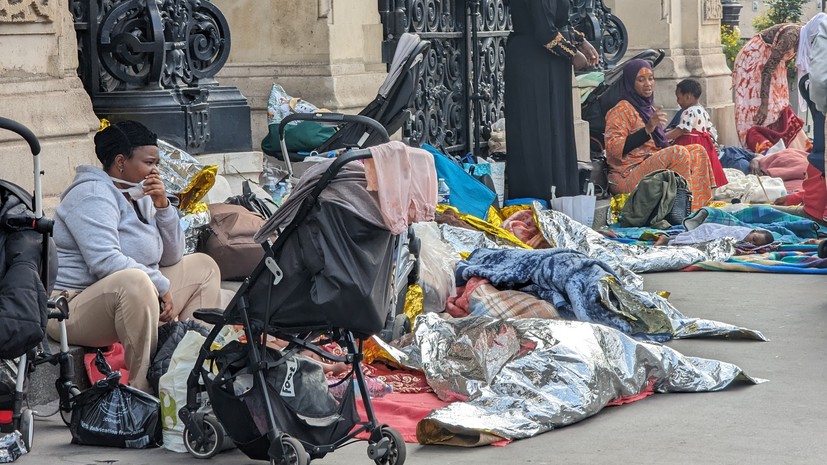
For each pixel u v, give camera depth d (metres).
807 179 11.42
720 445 5.62
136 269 6.35
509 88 12.58
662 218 12.73
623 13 19.17
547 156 12.52
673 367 6.64
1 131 7.27
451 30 12.90
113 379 5.86
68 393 6.00
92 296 6.33
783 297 9.45
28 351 5.61
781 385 6.76
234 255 7.79
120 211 6.59
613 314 7.73
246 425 5.29
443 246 8.73
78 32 8.83
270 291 5.25
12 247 5.49
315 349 5.37
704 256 11.05
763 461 5.36
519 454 5.55
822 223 11.45
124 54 8.70
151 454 5.71
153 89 8.84
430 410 6.18
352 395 5.46
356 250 5.14
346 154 5.07
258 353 5.32
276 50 11.12
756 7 33.94
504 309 7.91
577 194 12.81
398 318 7.45
